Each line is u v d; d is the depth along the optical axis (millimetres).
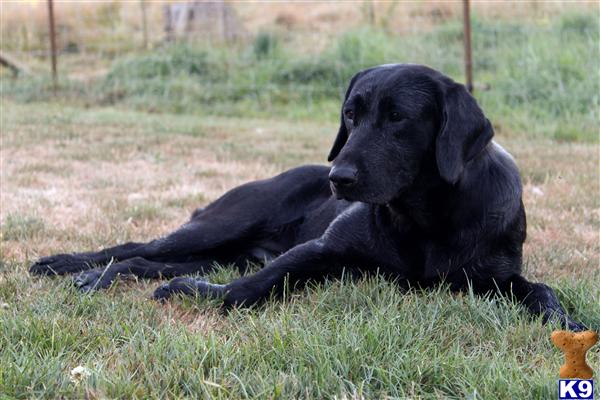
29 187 9781
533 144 14133
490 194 5234
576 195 9570
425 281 5312
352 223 5434
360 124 5027
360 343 4086
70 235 7215
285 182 6457
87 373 3773
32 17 24109
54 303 4875
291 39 22031
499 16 20609
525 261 6496
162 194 9445
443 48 19250
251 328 4477
